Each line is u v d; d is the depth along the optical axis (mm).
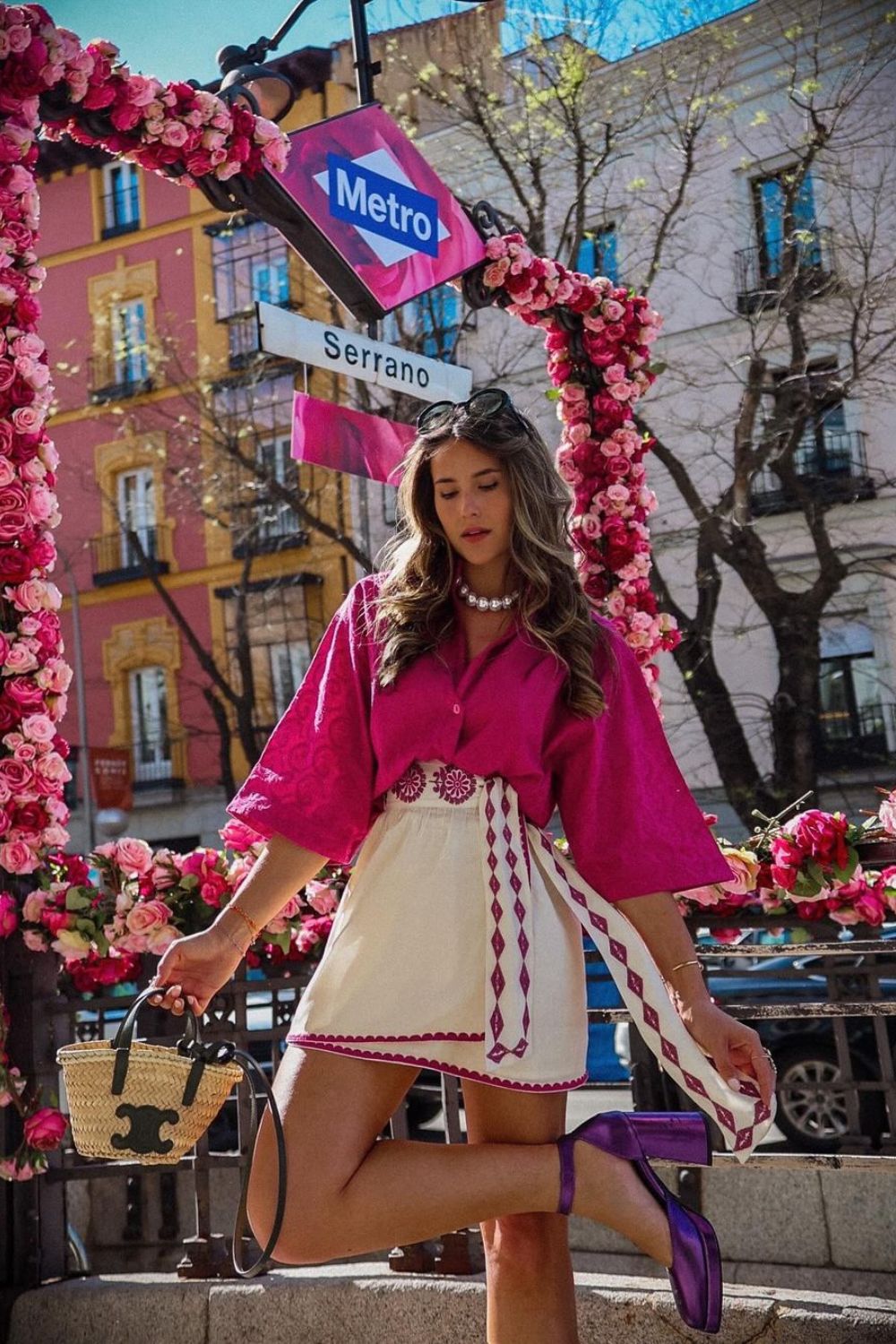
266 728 27188
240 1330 3064
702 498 19344
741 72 17766
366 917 2133
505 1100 2146
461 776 2146
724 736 17578
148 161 3732
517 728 2125
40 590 3330
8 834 3260
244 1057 2072
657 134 17547
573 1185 2070
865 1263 3332
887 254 16594
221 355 26453
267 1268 3232
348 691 2225
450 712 2125
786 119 17578
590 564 4711
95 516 29078
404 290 4359
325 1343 3010
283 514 26469
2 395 3326
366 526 21438
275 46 4246
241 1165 3285
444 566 2230
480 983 2076
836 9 17016
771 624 17406
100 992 3508
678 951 2215
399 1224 2020
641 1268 3572
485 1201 2041
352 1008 2092
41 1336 3197
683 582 19891
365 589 2307
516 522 2189
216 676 23453
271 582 26969
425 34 16391
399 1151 2070
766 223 18000
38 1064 3260
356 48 4520
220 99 3824
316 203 4074
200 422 24797
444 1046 2078
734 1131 2100
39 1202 3307
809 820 3510
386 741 2150
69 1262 3902
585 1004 2203
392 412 16188
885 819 3447
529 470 2215
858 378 16172
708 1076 2090
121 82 3557
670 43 16203
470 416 2232
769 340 16641
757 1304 2791
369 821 2242
